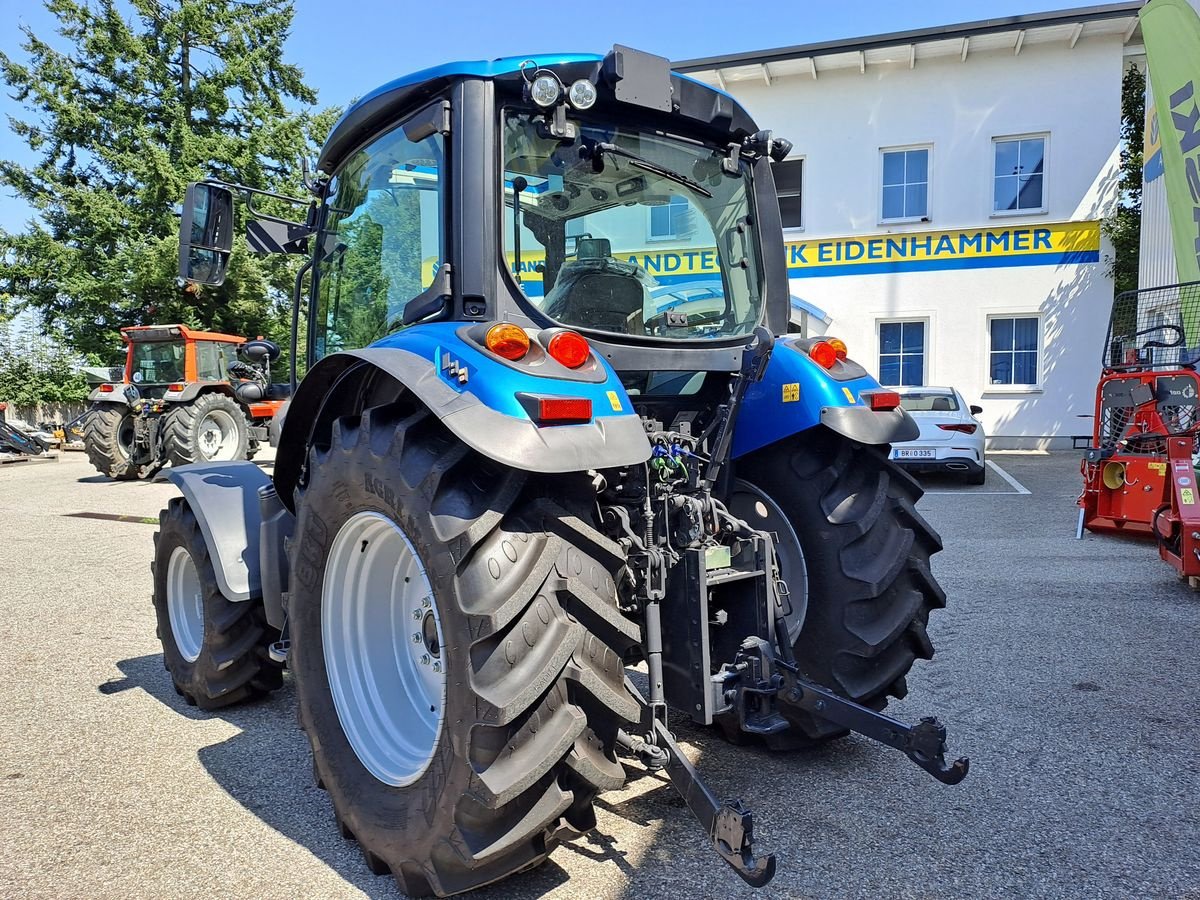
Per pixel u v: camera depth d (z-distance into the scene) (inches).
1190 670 150.9
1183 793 106.2
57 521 354.3
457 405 79.8
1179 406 245.8
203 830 102.5
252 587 130.7
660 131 111.3
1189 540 198.5
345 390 102.5
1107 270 545.6
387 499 85.7
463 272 94.7
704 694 91.6
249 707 145.2
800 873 89.4
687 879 89.0
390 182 110.5
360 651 101.8
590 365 86.4
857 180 583.2
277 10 970.7
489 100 95.5
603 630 82.0
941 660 158.4
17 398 908.6
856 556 110.3
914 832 97.6
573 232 103.3
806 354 116.6
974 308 569.9
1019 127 555.2
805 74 583.2
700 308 115.9
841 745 122.3
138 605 215.9
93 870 93.4
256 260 846.5
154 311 866.8
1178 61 326.3
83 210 875.4
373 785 93.0
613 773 80.5
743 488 120.9
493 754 75.7
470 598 77.6
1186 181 330.3
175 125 890.7
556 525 83.6
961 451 395.5
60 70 911.7
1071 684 144.9
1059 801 104.6
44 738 131.5
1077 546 261.6
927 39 530.9
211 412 480.4
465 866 78.4
